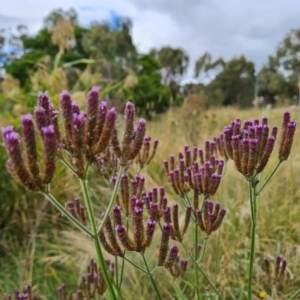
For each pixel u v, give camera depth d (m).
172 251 1.55
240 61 37.12
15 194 4.71
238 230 3.72
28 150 1.20
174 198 4.42
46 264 3.81
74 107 1.42
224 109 10.45
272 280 2.25
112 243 1.55
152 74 23.80
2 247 4.20
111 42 22.42
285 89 33.38
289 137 1.61
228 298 3.02
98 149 1.30
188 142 5.96
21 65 19.92
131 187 1.84
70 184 4.89
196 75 37.72
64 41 7.77
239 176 4.50
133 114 1.38
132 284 3.21
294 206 3.88
